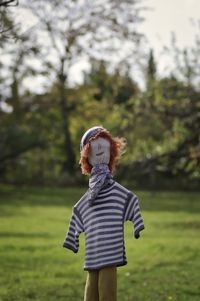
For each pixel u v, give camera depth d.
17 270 14.78
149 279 13.19
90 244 6.17
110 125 25.11
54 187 52.25
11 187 50.41
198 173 25.36
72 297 11.23
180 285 12.27
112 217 6.15
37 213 31.25
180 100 24.25
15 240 20.61
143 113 24.17
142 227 6.14
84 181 52.94
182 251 17.62
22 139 49.69
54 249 18.61
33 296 11.27
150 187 50.56
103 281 6.05
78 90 45.38
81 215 6.34
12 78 39.19
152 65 26.41
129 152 24.53
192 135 23.89
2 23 9.03
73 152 53.12
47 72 39.47
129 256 16.95
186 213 31.53
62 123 50.84
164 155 24.12
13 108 42.16
